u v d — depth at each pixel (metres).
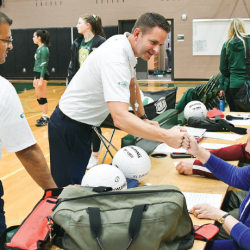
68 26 13.08
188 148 1.66
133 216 1.09
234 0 11.52
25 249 1.13
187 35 12.16
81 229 1.10
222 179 1.66
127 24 12.71
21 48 13.70
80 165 2.14
